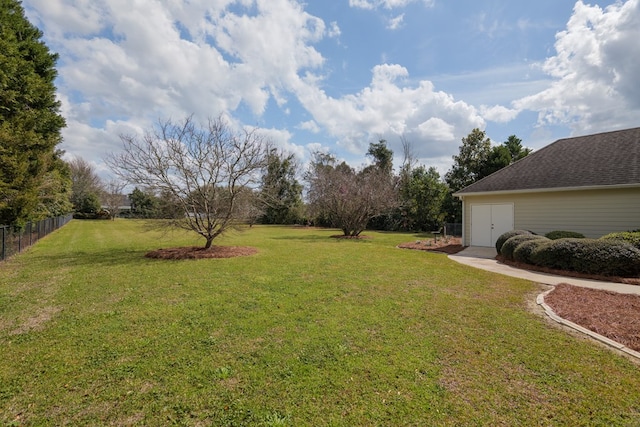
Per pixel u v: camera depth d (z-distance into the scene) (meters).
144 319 4.21
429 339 3.59
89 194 40.38
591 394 2.54
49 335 3.68
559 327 4.00
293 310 4.58
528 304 4.98
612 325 4.02
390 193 18.61
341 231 23.44
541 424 2.18
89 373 2.83
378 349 3.32
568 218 10.78
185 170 9.83
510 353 3.26
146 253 10.24
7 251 9.44
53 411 2.30
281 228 27.69
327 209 19.59
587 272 7.08
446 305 4.87
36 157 12.23
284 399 2.45
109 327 3.93
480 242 13.16
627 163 10.14
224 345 3.41
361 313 4.46
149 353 3.22
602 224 10.07
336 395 2.51
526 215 11.82
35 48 13.95
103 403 2.40
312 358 3.11
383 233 21.97
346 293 5.52
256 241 15.12
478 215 13.23
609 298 5.27
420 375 2.81
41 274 7.08
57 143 15.02
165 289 5.78
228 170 10.24
